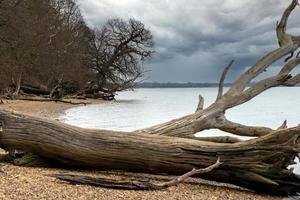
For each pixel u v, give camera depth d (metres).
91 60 60.81
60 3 56.16
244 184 9.10
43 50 42.22
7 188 7.14
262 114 39.81
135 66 61.16
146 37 60.94
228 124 11.33
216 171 9.06
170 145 9.30
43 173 8.85
